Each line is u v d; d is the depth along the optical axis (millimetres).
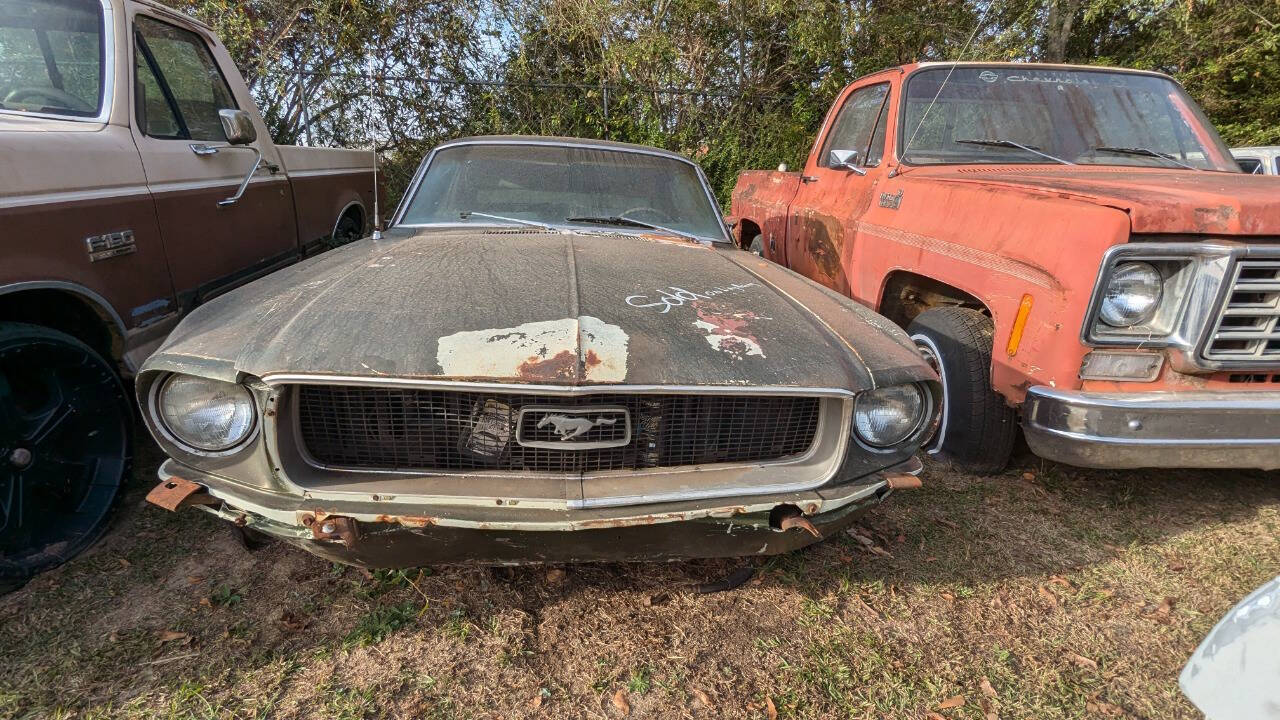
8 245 2111
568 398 1727
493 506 1689
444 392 1734
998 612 2328
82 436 2354
